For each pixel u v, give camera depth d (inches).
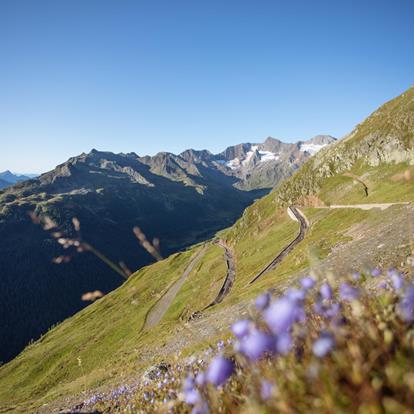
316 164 7096.5
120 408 304.0
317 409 66.1
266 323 80.9
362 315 90.8
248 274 4037.9
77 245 157.6
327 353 76.2
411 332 77.5
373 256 741.9
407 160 4517.7
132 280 7490.2
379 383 62.3
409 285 95.3
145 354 1851.6
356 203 4111.7
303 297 100.5
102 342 4436.5
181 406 135.2
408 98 6092.5
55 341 5383.9
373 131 6018.7
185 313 4089.6
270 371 84.0
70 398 1462.8
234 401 99.3
